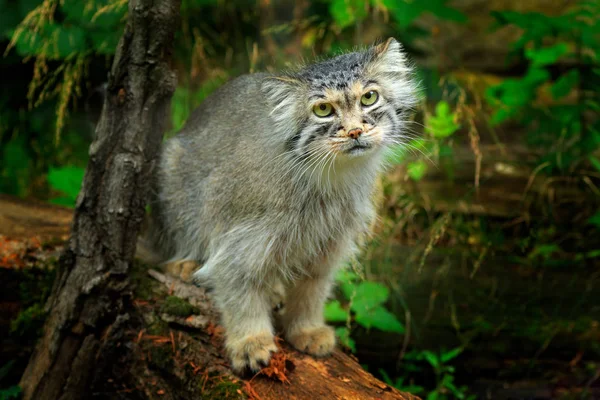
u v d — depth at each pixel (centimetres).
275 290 527
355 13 835
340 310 593
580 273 719
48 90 832
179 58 899
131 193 476
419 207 782
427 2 786
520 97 780
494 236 757
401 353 641
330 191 466
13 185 820
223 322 475
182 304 488
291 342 489
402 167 789
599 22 764
